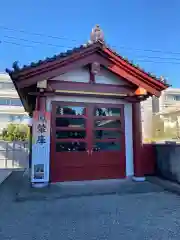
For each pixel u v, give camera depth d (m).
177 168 6.11
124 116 6.81
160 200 4.75
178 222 3.57
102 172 6.45
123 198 4.90
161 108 20.58
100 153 6.50
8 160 11.10
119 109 6.81
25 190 5.43
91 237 3.07
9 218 3.80
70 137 6.33
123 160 6.65
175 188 5.61
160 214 3.93
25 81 5.53
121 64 6.21
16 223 3.58
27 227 3.42
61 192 5.26
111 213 3.99
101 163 6.47
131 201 4.69
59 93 6.16
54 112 6.26
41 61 5.55
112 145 6.63
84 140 6.42
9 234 3.19
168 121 17.09
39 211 4.13
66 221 3.64
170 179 6.41
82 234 3.17
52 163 6.11
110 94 6.32
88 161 6.38
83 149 6.39
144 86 6.31
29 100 7.20
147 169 7.07
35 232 3.24
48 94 5.89
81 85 6.11
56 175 6.12
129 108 6.89
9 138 16.42
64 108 6.36
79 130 6.41
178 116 17.44
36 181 5.73
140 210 4.14
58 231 3.27
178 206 4.36
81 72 6.33
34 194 5.10
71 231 3.27
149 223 3.54
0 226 3.47
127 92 6.47
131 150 6.75
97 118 6.59
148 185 5.91
